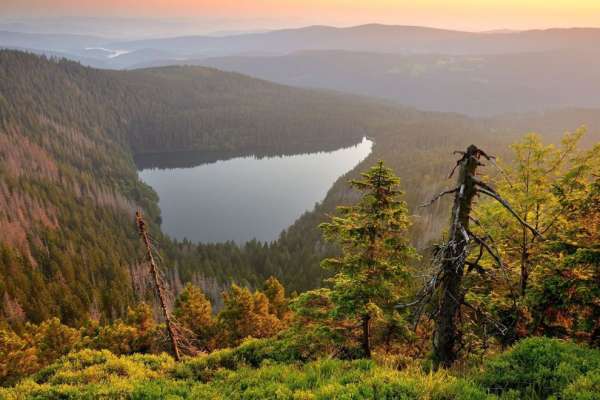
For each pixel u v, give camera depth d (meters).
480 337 12.80
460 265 9.80
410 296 14.21
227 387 13.39
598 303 12.02
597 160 14.48
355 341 14.77
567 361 10.09
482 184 9.67
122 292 86.06
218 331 36.66
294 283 86.62
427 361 12.49
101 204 159.88
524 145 15.88
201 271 97.88
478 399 9.05
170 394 12.74
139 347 35.31
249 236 170.75
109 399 13.22
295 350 16.22
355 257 14.12
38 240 113.12
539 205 15.52
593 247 12.47
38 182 164.88
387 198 13.80
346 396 9.69
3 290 75.88
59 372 17.23
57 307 74.75
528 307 13.63
